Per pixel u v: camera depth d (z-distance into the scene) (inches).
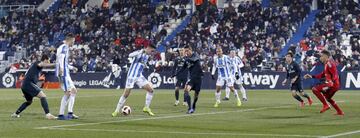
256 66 2498.8
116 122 902.4
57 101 1508.4
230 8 2901.1
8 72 2733.8
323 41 2498.8
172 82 2480.3
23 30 3240.7
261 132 762.8
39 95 962.1
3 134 730.8
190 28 2842.0
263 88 2390.5
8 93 2014.0
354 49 2437.3
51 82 2554.1
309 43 2502.5
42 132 754.8
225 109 1226.6
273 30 2701.8
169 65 2500.0
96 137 704.4
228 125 860.0
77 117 975.6
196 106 1323.8
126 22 3073.3
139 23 3034.0
